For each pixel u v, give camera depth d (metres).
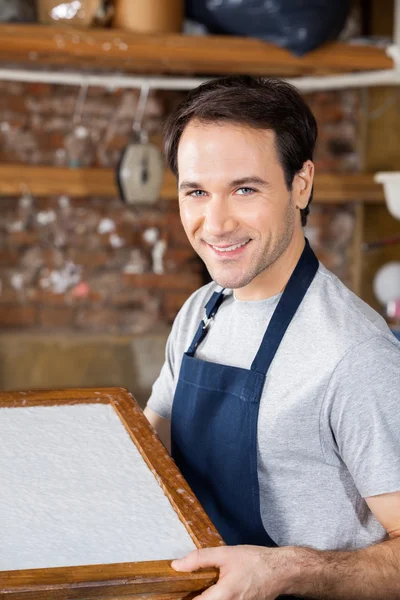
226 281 1.19
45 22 2.96
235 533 1.24
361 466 1.10
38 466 1.12
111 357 3.63
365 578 1.01
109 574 0.84
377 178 3.28
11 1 2.93
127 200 3.23
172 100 3.57
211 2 3.00
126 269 3.68
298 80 3.39
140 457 1.16
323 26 3.00
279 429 1.17
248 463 1.20
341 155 3.74
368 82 3.28
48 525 0.95
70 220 3.62
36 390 1.43
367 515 1.19
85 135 3.54
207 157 1.14
